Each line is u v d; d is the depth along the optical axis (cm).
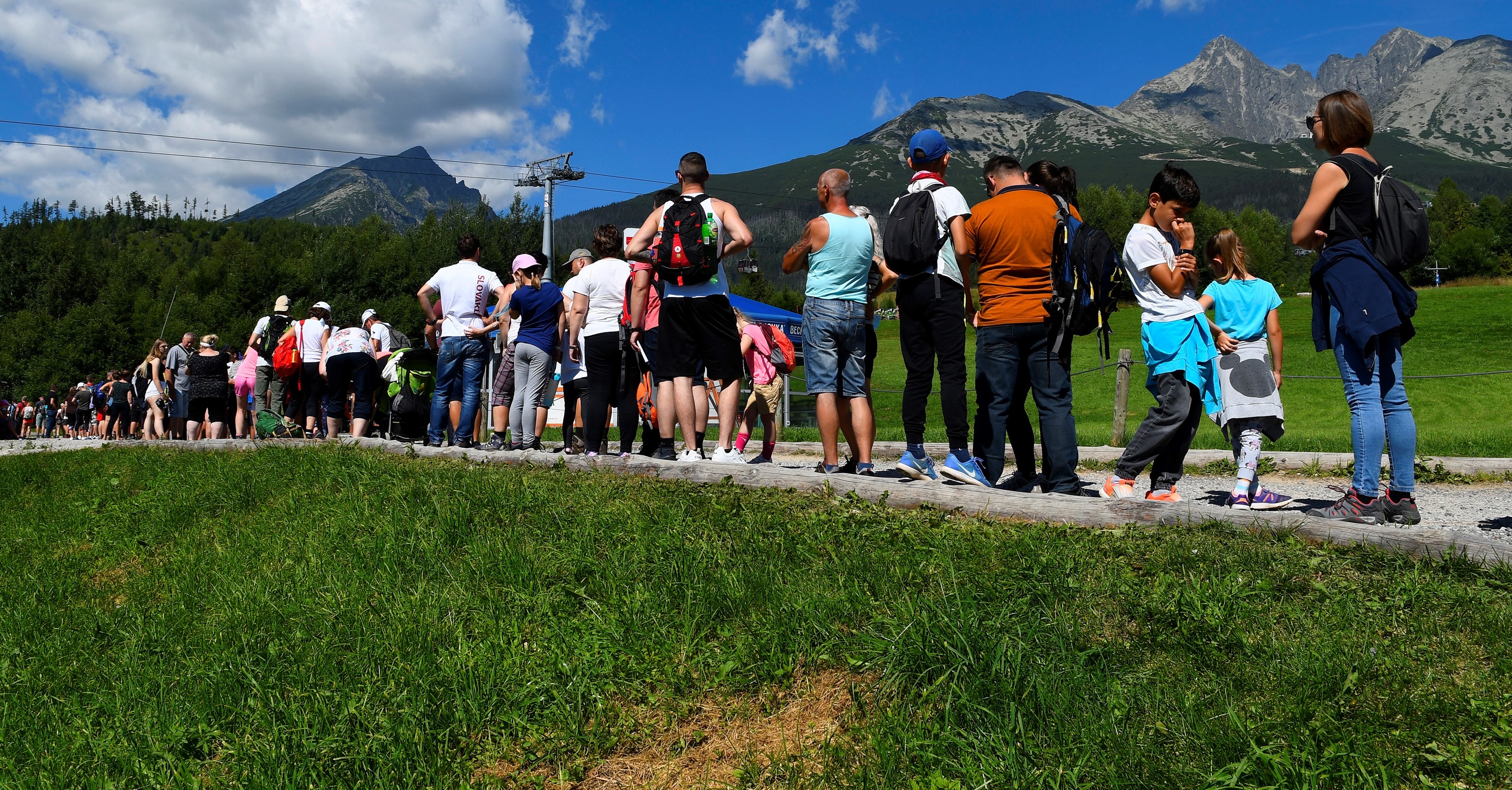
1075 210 570
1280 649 306
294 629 444
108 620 518
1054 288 540
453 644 403
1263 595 346
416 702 354
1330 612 329
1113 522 460
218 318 7900
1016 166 582
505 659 382
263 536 620
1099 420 2719
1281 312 7119
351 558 525
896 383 3866
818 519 477
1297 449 1069
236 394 1427
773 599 390
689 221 657
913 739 288
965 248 563
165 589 562
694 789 301
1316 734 261
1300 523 414
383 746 336
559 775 322
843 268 618
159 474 902
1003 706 293
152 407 1662
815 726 319
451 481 643
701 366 711
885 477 613
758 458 952
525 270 884
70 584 610
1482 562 363
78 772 353
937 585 376
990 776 264
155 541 684
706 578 418
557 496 579
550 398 888
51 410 4644
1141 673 305
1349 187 453
